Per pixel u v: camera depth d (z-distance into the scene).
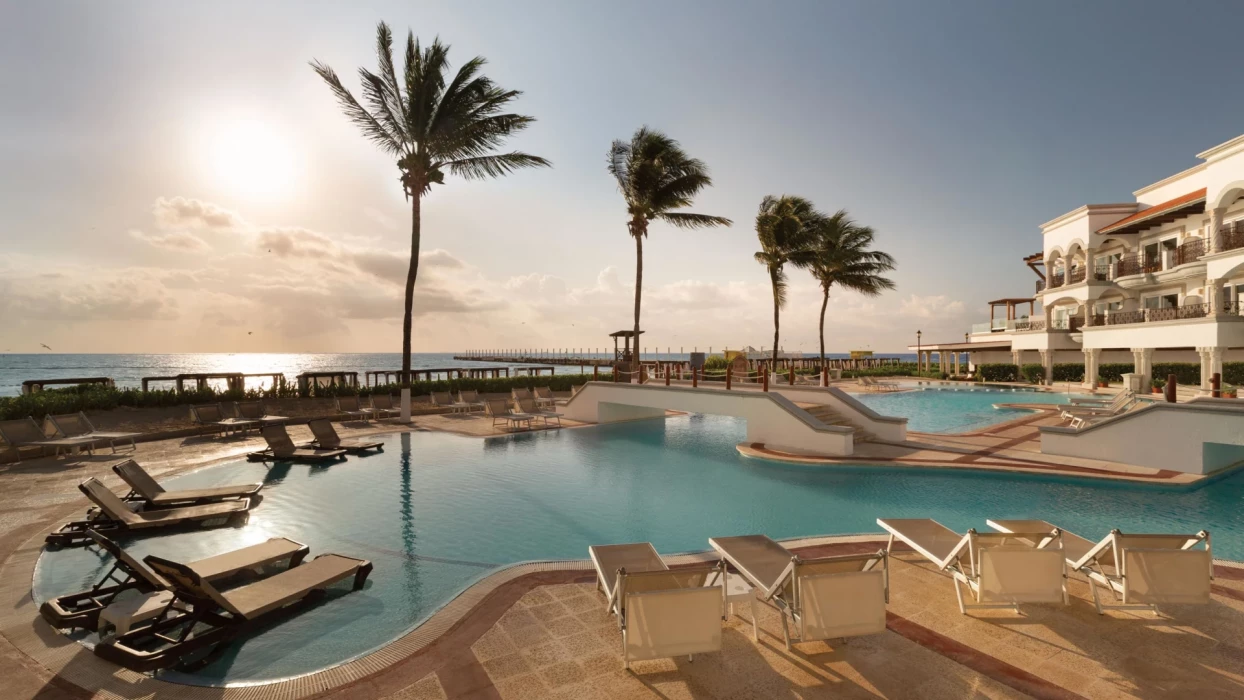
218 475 11.62
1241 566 5.91
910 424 19.12
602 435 17.34
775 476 11.71
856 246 37.19
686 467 12.57
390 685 3.88
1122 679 3.87
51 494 9.41
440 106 19.88
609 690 3.79
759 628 4.65
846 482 11.06
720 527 8.38
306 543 7.60
